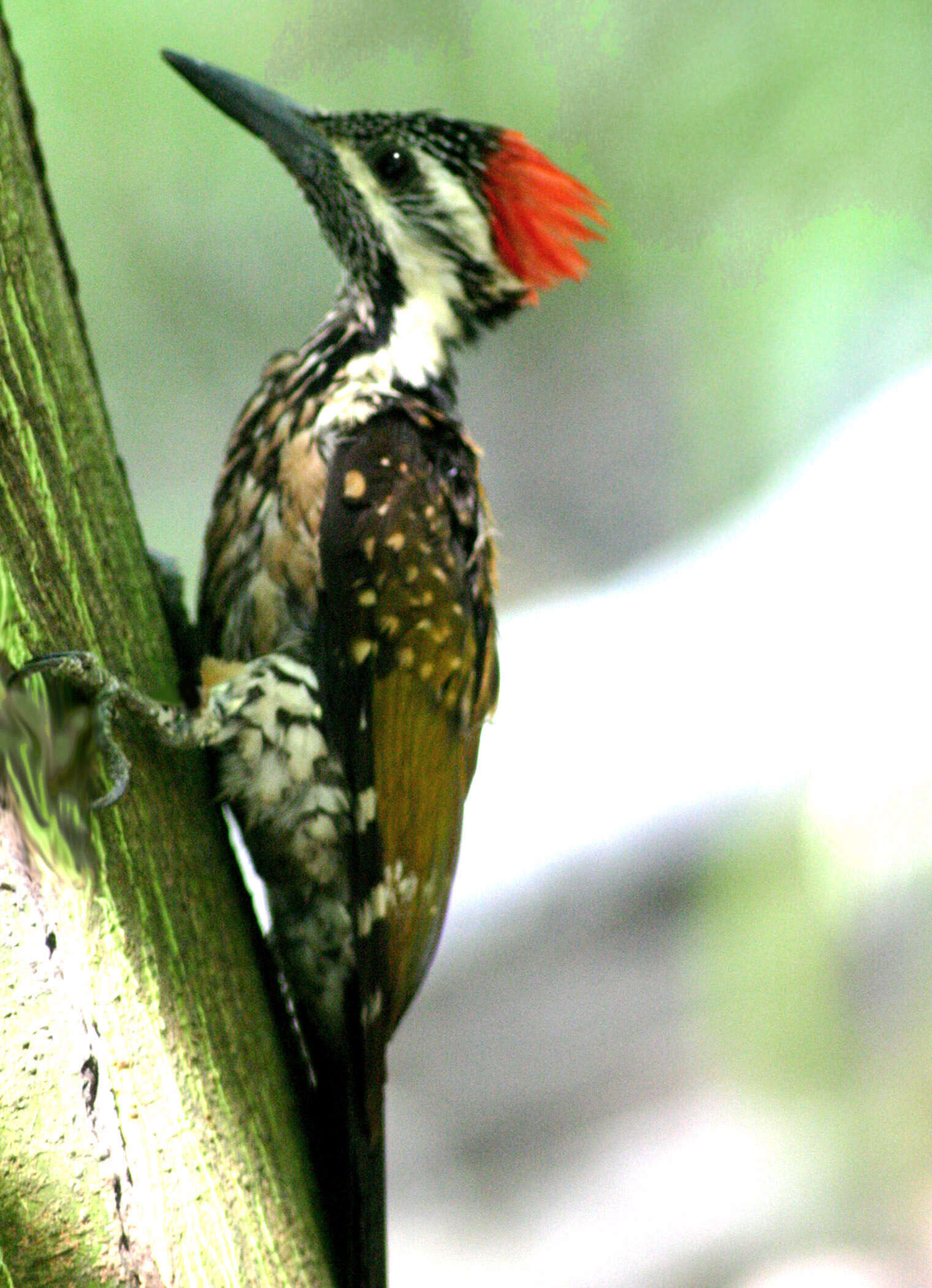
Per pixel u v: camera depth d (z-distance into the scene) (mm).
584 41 12438
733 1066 11625
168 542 19234
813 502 12742
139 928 3627
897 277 12062
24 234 3998
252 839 4859
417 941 5133
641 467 20625
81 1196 3359
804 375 13188
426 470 5125
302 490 5051
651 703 13367
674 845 12586
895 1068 10711
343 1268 4297
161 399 19188
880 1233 10438
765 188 12062
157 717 4004
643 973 12867
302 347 5703
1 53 4121
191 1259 3482
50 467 3863
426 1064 13102
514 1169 12000
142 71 14953
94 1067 3408
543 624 15828
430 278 5879
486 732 14219
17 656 3535
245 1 13781
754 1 11812
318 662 4859
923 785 10008
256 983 4164
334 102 13508
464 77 13031
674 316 17875
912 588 11359
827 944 10758
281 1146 3943
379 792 4887
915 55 11438
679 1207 10977
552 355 20484
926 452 12391
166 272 18016
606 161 12539
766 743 12195
